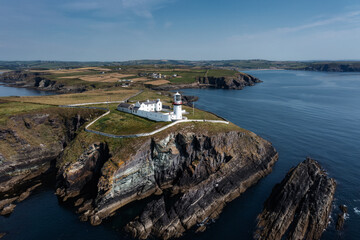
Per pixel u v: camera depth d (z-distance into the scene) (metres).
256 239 45.91
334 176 66.06
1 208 55.78
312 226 46.88
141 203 58.72
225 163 68.50
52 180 68.94
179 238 47.06
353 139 92.00
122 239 46.84
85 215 52.81
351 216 50.62
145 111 85.75
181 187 63.47
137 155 61.66
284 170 71.12
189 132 69.25
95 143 68.31
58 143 87.75
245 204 56.81
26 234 48.16
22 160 75.69
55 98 125.81
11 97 125.81
